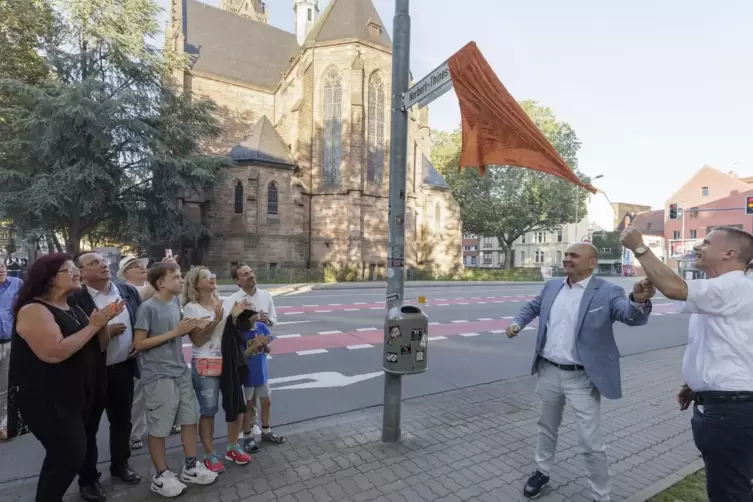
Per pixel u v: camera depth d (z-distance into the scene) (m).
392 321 4.05
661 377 6.87
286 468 3.67
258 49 41.75
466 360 8.05
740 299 2.28
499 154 3.57
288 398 5.70
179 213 25.72
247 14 54.88
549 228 47.81
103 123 20.94
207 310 3.61
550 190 42.62
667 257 55.34
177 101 26.47
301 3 47.75
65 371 2.65
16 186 21.12
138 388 4.13
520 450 4.11
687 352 2.61
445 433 4.48
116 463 3.45
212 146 36.72
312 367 7.24
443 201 40.69
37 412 2.58
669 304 19.14
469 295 21.03
